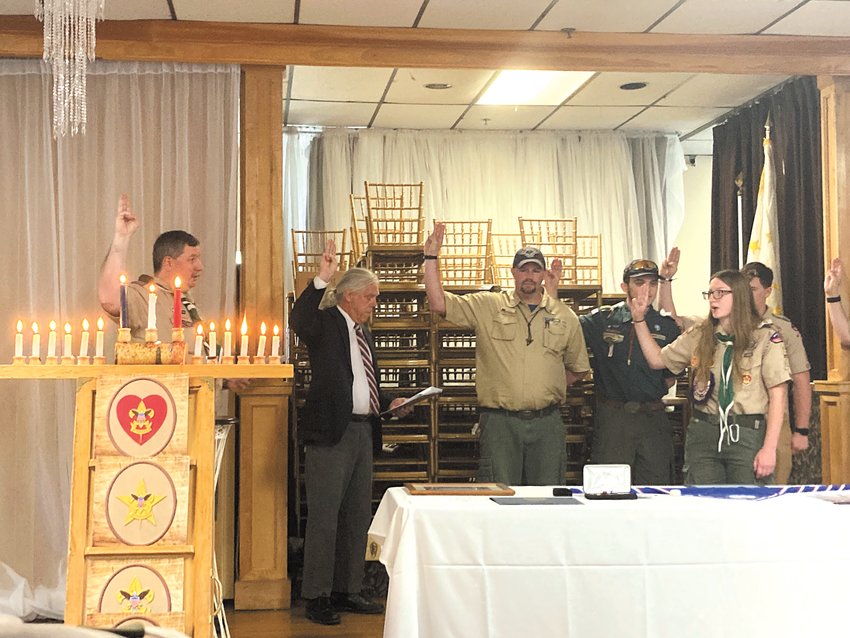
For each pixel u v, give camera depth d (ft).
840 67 18.08
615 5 16.14
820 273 19.88
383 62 17.26
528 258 16.34
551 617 9.75
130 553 10.03
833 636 9.98
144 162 17.07
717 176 24.23
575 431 19.42
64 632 4.66
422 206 23.39
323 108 23.49
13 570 16.12
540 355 16.29
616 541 9.85
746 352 13.58
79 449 10.27
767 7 16.26
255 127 17.08
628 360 16.65
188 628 10.00
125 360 10.50
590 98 22.63
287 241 25.22
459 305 16.55
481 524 9.77
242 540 16.48
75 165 16.84
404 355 19.67
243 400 16.58
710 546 9.93
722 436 13.56
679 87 21.56
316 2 15.74
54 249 16.66
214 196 17.02
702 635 9.86
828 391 17.78
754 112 22.40
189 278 13.83
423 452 19.61
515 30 17.29
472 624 9.70
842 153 18.06
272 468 16.63
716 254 24.20
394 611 9.59
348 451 15.74
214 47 16.81
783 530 10.00
